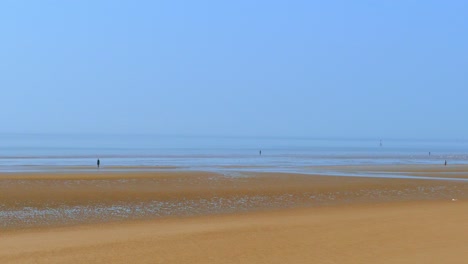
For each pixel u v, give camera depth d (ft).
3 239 74.95
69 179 165.17
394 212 102.06
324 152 560.61
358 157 419.54
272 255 57.93
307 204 124.88
